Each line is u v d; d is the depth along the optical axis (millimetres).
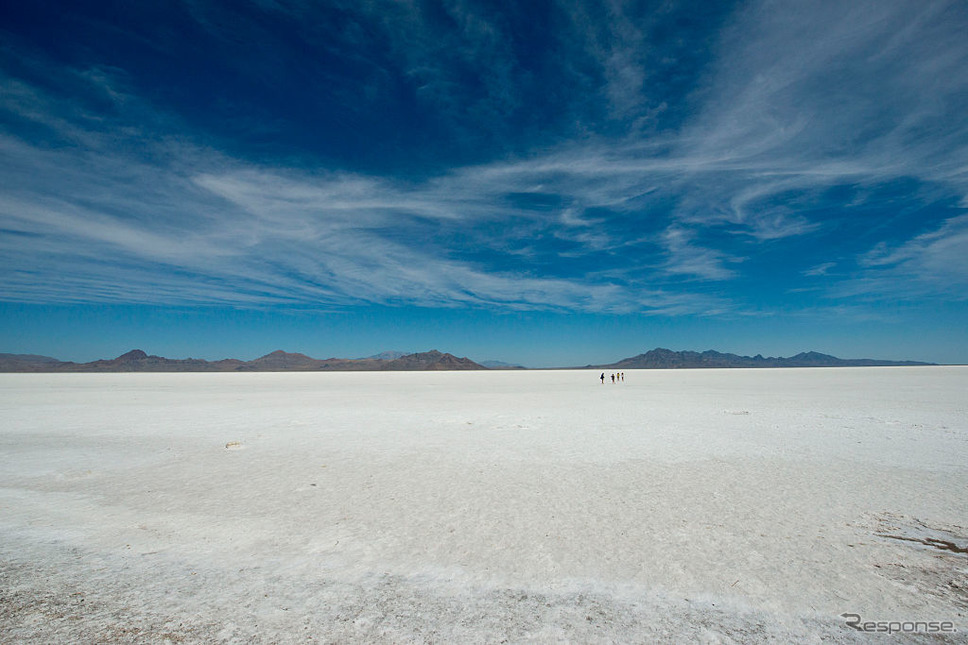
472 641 5285
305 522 9125
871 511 9570
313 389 57219
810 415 25438
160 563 7336
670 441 17781
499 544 8031
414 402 36344
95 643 5199
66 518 9391
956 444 16781
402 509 9883
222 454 15703
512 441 17984
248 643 5219
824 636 5379
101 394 46906
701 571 6988
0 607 5980
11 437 19328
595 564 7250
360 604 6105
